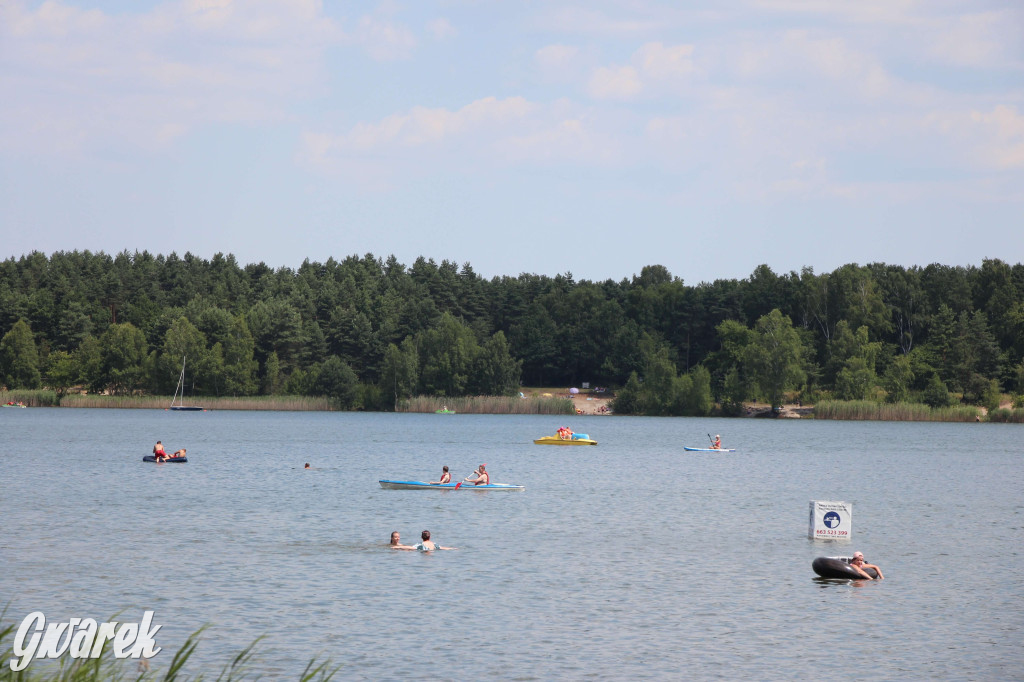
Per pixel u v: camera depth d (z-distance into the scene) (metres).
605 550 64.75
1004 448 183.00
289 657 40.84
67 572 55.75
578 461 143.38
